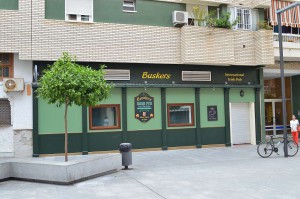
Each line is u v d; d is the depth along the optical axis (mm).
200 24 16531
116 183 9125
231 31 16500
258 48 17062
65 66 9695
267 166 11422
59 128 14688
